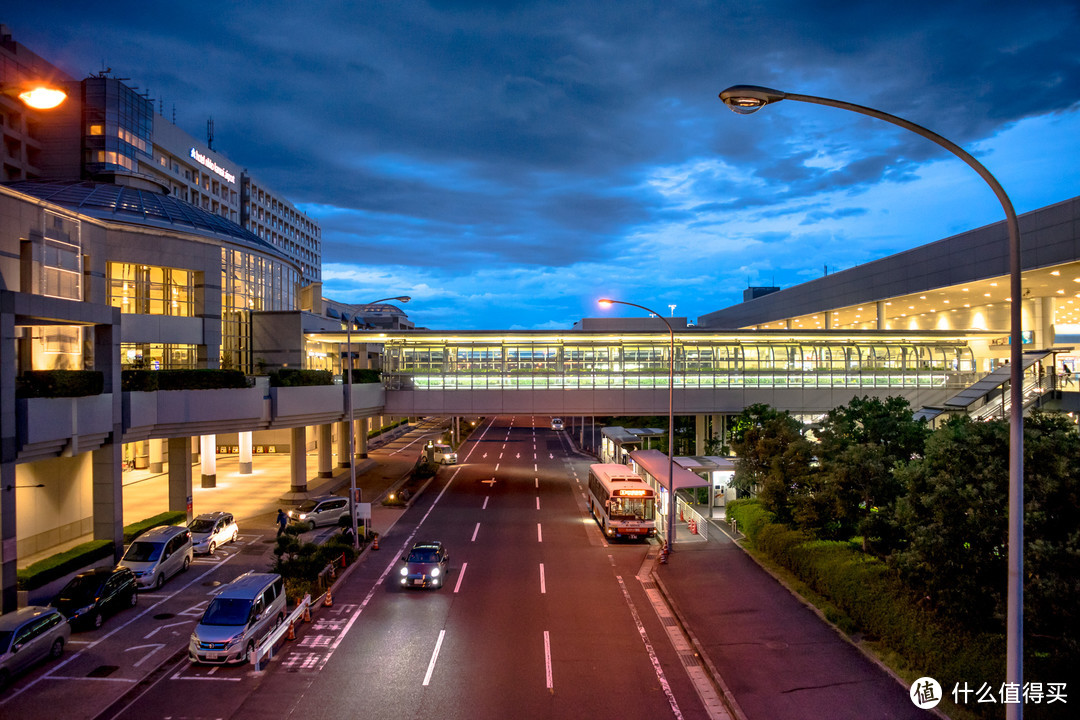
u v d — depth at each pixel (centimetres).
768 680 1625
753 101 1113
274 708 1509
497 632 1994
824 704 1503
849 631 1906
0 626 1669
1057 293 4553
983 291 4700
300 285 6397
